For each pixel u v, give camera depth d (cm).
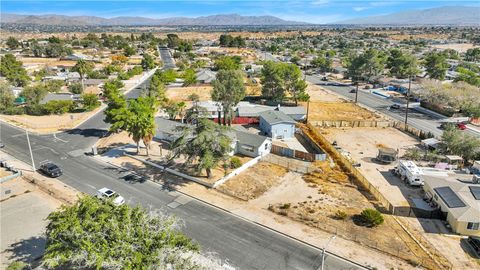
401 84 10256
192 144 3969
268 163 4750
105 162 4684
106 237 2147
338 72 13800
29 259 2670
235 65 12600
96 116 7056
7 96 7281
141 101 5391
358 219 3359
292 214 3419
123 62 15550
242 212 3453
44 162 4644
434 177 3906
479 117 7000
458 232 3158
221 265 2605
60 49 17462
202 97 8938
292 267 2653
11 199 3638
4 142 5381
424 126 6744
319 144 5603
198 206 3566
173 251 2222
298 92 8381
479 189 3516
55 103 7138
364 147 5547
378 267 2661
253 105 7212
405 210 3538
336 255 2800
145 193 3822
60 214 2333
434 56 10988
